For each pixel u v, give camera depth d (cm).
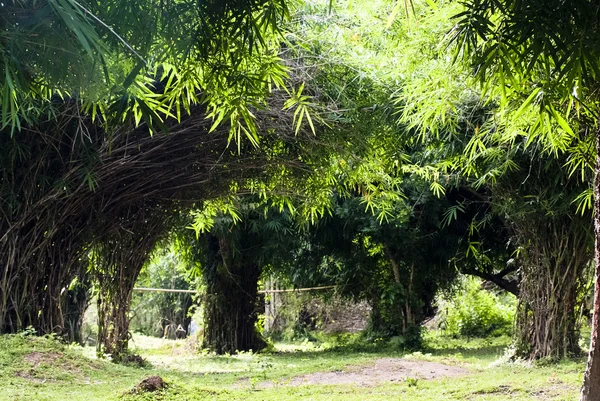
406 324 1140
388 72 560
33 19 185
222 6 225
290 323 1614
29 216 659
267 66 265
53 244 709
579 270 727
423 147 812
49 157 652
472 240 1076
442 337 1559
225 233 1105
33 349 631
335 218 1118
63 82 213
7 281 661
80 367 639
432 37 404
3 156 625
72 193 646
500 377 614
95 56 192
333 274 1237
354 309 1706
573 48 222
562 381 536
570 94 281
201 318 1393
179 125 630
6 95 183
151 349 1410
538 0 218
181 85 264
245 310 1202
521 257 777
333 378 679
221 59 256
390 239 1080
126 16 220
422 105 479
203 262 1200
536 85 307
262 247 1145
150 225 813
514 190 717
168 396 498
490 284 1848
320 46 561
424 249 1102
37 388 539
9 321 668
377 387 575
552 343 727
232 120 279
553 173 680
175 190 761
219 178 751
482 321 1548
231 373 751
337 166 742
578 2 218
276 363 905
